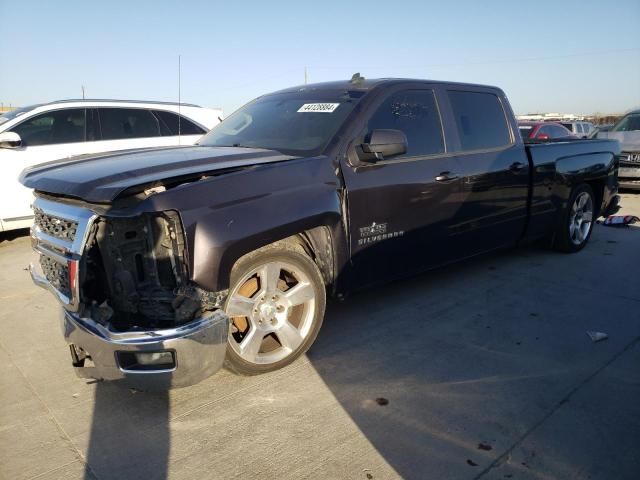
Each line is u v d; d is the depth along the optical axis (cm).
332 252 355
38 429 283
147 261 278
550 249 630
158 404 305
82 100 740
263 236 298
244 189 296
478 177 461
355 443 268
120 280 275
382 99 398
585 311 442
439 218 430
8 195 679
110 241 273
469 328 408
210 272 273
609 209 670
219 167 300
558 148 568
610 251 641
